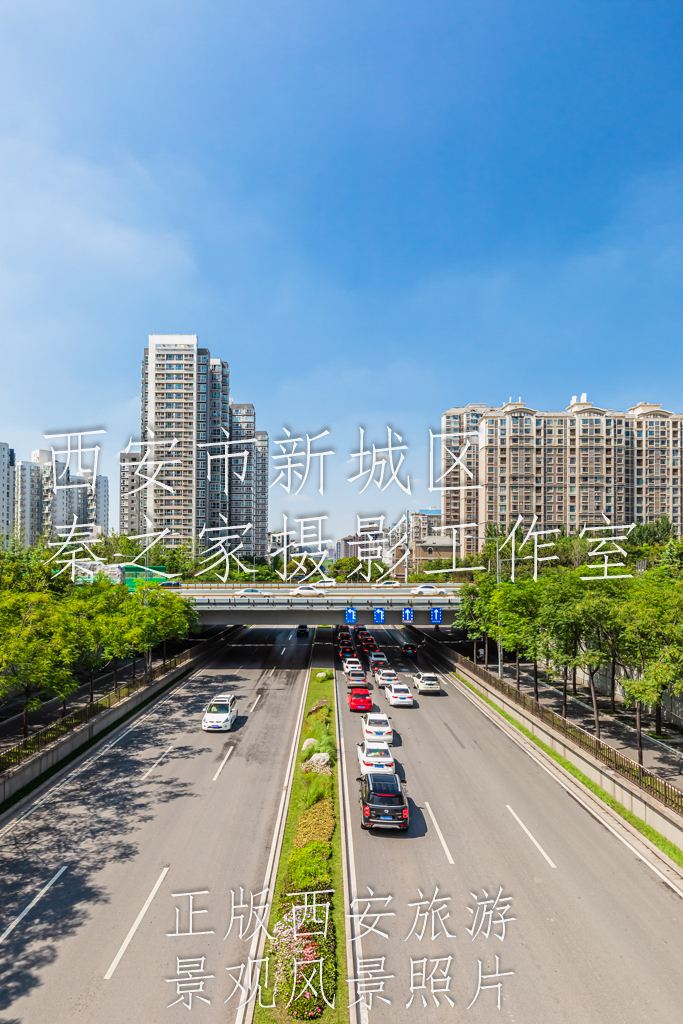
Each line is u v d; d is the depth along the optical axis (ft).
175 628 131.95
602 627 78.84
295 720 103.76
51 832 59.36
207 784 72.49
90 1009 35.50
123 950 41.06
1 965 39.50
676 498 412.77
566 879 51.24
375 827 59.77
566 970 39.58
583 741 78.64
